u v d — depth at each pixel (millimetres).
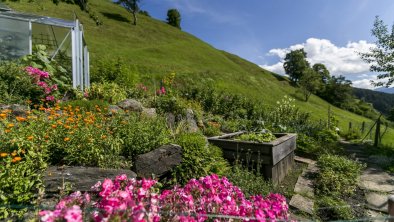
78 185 3172
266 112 15117
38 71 6828
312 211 4141
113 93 8477
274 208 2404
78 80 9289
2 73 5996
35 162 3168
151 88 14961
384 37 11297
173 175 4086
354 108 52844
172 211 2051
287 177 5918
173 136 5223
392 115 12008
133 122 4836
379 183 5859
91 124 4262
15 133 3299
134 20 52656
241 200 2514
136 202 2068
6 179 2754
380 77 11680
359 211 4379
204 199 2346
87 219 1984
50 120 3965
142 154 3902
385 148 10992
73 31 9195
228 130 10547
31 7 30891
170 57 38219
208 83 25562
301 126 12438
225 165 4957
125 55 29766
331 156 6719
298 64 64562
